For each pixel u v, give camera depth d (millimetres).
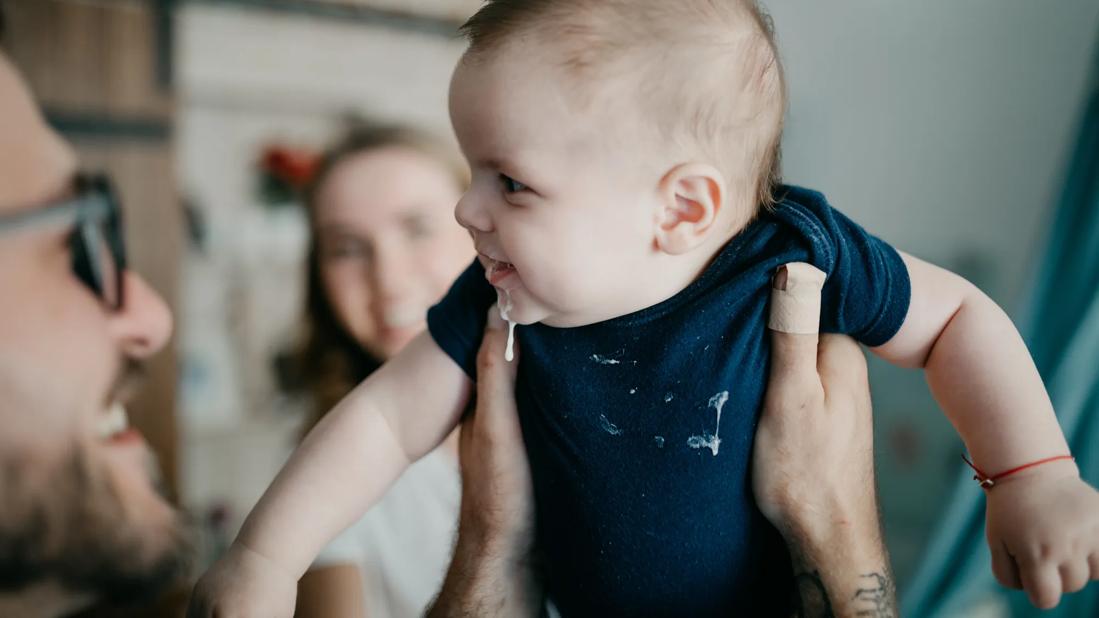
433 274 1801
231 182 1747
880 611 667
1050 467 630
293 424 1844
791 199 691
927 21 2162
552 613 877
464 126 618
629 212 608
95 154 1625
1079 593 1566
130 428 1726
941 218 2154
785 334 641
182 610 1801
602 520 658
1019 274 2010
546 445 674
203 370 1790
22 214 1558
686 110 601
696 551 659
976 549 1646
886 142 2238
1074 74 1926
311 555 665
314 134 1770
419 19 1824
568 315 641
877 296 654
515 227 609
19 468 1606
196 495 1819
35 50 1550
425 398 711
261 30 1708
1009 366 653
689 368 628
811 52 2344
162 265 1719
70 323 1636
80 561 1680
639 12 601
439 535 1475
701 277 646
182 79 1670
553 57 587
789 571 736
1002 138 2043
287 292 1799
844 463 663
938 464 2170
